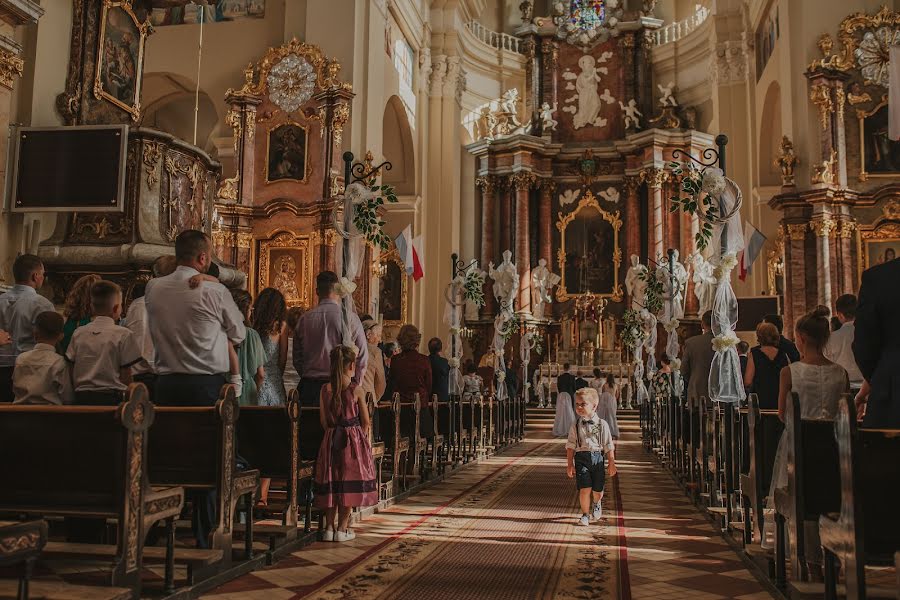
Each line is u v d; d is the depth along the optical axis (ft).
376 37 64.59
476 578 16.40
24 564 10.06
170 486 15.02
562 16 101.76
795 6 61.52
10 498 13.16
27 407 13.26
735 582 16.39
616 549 19.67
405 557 18.28
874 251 57.88
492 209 97.19
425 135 84.94
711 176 31.65
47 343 16.85
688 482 31.19
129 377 16.87
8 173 32.04
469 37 94.12
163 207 37.29
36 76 32.73
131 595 12.76
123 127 32.04
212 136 81.25
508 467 39.96
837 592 13.74
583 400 24.04
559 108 101.30
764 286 74.74
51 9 33.47
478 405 46.34
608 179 98.89
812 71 58.65
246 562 16.60
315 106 59.88
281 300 23.47
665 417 44.45
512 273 81.20
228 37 64.80
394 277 82.48
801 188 60.03
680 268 78.59
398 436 28.35
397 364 32.37
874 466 11.50
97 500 12.99
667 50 96.84
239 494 16.43
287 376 26.04
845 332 22.56
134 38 38.22
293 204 58.80
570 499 28.55
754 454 18.40
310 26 61.57
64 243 35.73
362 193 31.68
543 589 15.60
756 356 22.99
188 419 15.61
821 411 16.51
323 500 19.72
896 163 58.03
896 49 37.17
